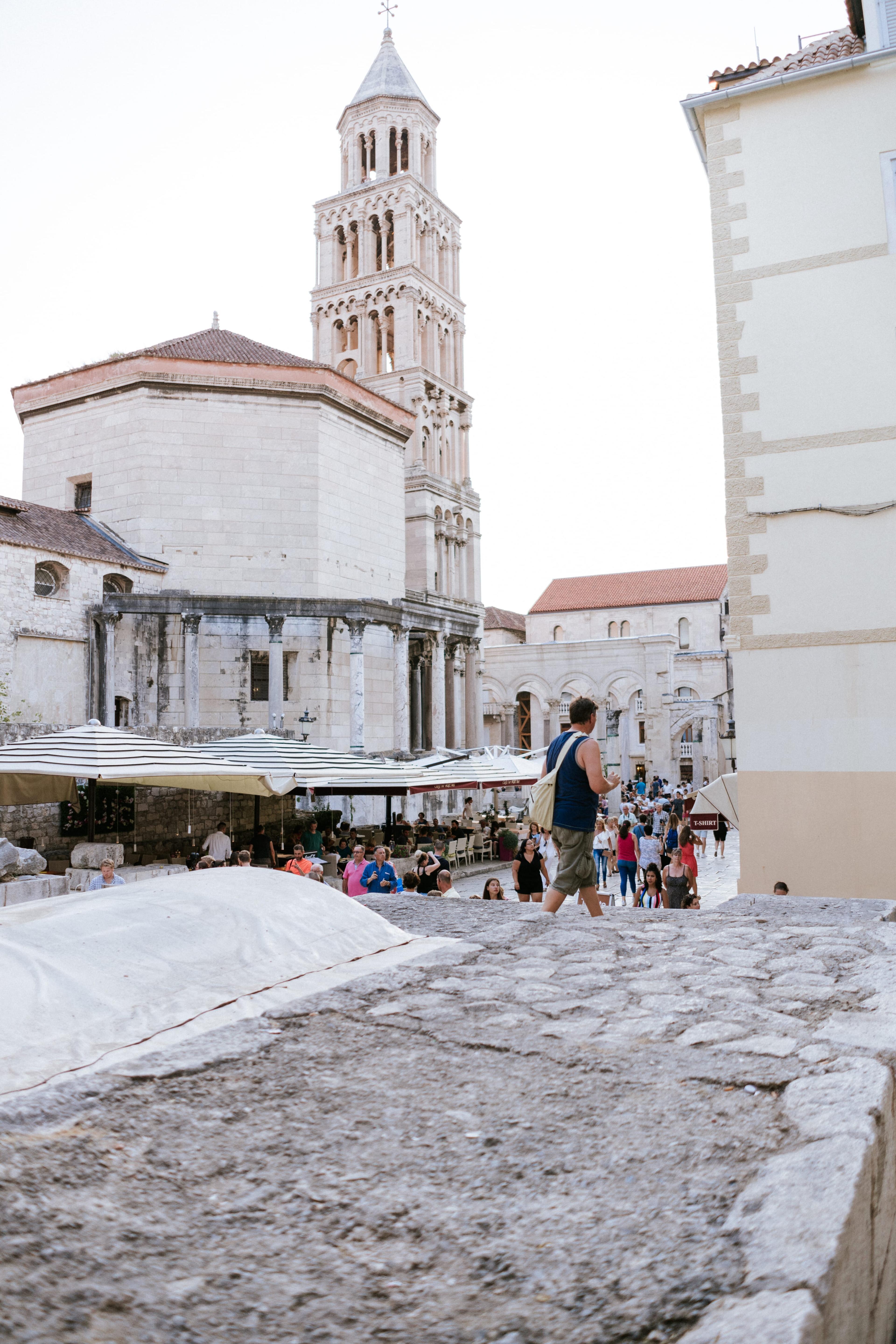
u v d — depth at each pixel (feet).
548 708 207.00
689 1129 8.47
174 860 72.90
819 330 43.29
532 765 104.12
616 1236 6.62
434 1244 6.59
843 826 41.37
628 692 206.80
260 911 16.48
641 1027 11.81
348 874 51.85
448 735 172.35
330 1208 7.13
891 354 42.09
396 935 18.01
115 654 121.39
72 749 54.65
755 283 44.52
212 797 85.25
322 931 16.71
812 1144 7.92
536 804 22.53
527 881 45.91
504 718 211.41
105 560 118.93
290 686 133.49
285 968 14.79
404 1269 6.27
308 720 112.88
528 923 19.90
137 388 133.39
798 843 41.91
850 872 41.09
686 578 287.89
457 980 14.42
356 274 208.54
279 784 66.33
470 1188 7.44
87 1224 6.77
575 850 21.84
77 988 12.26
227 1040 11.21
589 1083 9.76
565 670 205.87
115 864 53.06
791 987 13.80
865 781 41.24
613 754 196.85
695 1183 7.37
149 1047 11.18
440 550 190.19
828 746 41.91
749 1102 9.10
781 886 40.75
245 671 130.62
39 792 59.36
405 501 180.96
